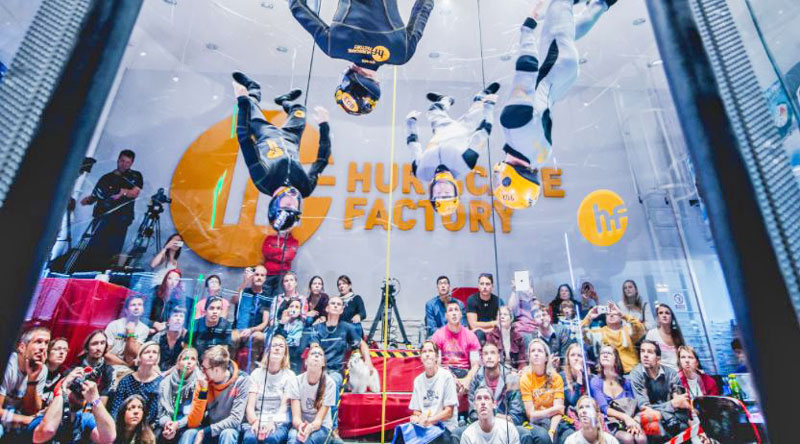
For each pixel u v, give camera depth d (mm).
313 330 3480
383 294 4402
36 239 674
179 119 4824
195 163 4715
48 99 735
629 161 4785
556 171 4809
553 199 4738
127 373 2764
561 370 3176
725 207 757
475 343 3270
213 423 2656
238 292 4219
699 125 821
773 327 672
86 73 774
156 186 4582
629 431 2742
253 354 3504
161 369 3312
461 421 2799
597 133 4910
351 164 4840
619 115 4926
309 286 3994
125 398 2654
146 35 4516
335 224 4641
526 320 3777
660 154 4645
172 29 4457
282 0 4133
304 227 4590
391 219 4684
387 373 3107
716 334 3885
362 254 4559
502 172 2961
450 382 2744
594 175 4785
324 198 4707
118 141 4629
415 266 4535
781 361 653
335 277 4457
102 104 782
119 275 4004
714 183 778
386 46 2729
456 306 3371
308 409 2719
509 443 2547
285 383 2775
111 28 829
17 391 2471
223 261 4418
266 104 4867
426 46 4539
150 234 4422
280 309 3721
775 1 1743
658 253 4430
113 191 4441
